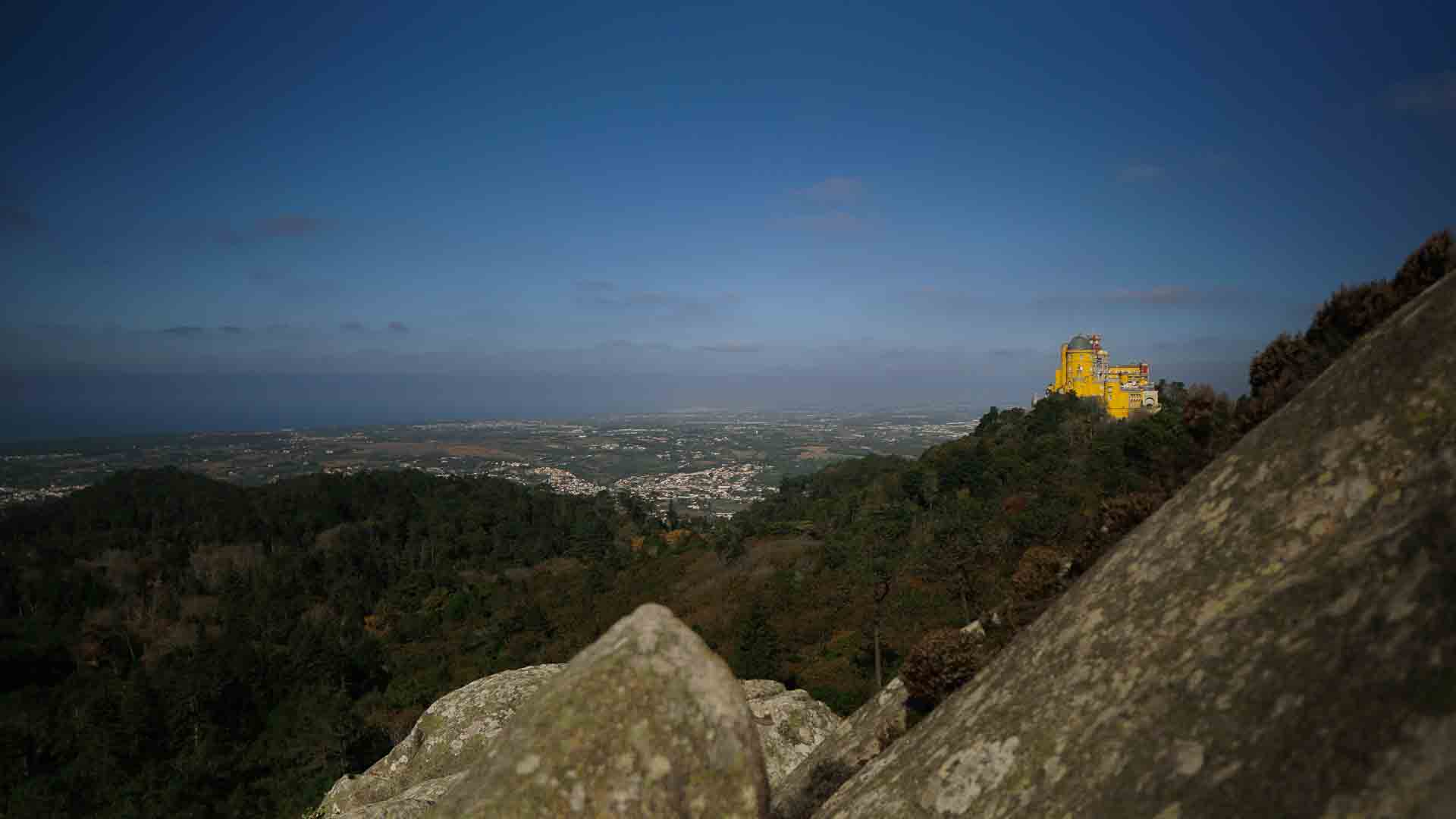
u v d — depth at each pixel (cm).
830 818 376
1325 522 249
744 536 6612
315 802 3431
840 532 5494
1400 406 252
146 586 7194
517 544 8506
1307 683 195
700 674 325
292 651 5438
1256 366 404
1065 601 364
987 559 3697
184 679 4688
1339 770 172
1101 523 426
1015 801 272
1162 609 282
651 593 5591
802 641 3525
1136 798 221
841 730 549
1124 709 255
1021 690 324
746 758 312
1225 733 209
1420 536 194
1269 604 229
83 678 5566
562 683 321
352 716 4147
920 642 460
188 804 3656
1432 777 151
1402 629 181
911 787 331
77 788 3847
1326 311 377
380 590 7344
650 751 302
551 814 283
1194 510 315
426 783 1027
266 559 7831
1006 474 5122
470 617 6178
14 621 6244
